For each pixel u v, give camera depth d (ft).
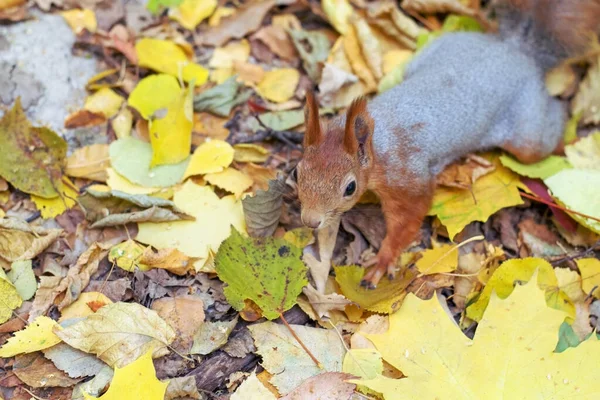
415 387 2.60
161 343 2.70
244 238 2.78
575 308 2.83
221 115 3.11
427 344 2.65
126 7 3.26
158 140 2.99
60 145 2.95
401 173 2.83
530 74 3.05
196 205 2.91
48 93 3.07
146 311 2.71
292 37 3.26
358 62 3.21
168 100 3.07
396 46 3.29
